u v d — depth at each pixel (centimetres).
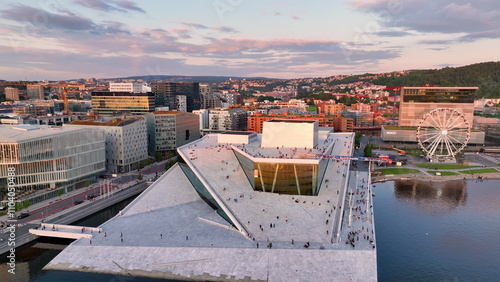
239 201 14712
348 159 18725
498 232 15212
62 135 18800
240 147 18400
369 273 10994
